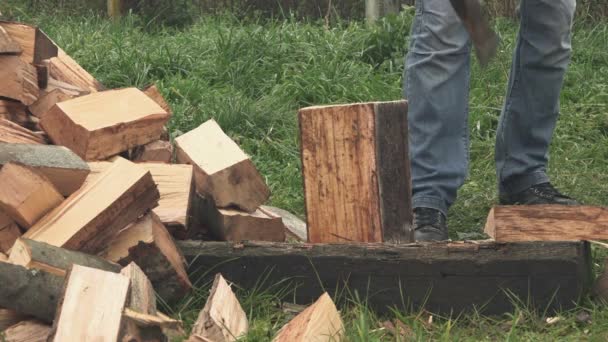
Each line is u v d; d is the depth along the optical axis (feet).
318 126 11.80
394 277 11.35
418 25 13.69
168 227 11.75
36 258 9.61
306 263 11.51
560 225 11.03
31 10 40.68
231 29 27.27
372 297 11.39
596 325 10.63
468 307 11.25
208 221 12.51
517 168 15.19
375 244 11.39
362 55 27.14
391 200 11.76
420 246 11.30
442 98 13.58
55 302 9.62
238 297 11.53
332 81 24.58
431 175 13.67
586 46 28.96
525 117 14.92
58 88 13.74
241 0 41.93
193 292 11.49
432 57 13.53
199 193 12.58
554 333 10.60
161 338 9.21
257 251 11.62
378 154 11.70
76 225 10.44
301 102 24.06
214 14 41.39
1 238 10.75
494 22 31.32
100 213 10.49
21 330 9.54
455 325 11.09
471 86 25.26
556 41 14.33
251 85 24.79
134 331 8.78
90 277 8.96
